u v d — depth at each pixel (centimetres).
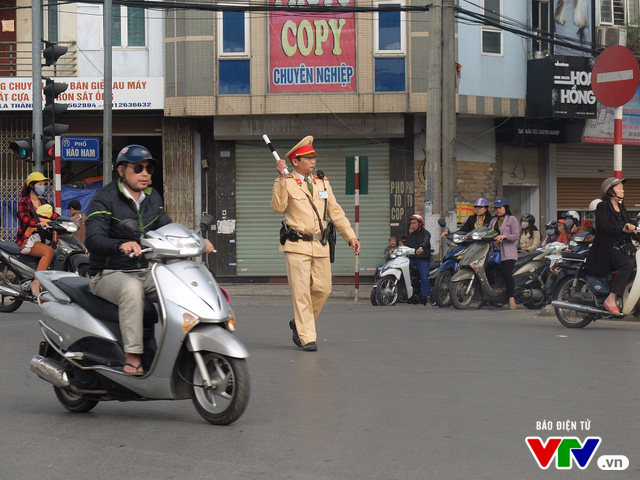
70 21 2311
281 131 2308
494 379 790
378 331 1163
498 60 2391
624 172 2727
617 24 2581
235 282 2366
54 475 492
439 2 1933
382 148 2362
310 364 876
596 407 670
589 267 1162
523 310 1547
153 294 621
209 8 1947
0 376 821
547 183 2583
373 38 2270
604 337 1085
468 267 1555
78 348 645
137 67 2308
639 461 520
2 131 2311
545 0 2469
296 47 2267
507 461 519
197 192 2361
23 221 1318
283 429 599
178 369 608
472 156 2452
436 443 561
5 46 2353
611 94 1361
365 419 630
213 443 561
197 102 2264
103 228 634
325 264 989
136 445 557
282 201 949
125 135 2344
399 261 1719
